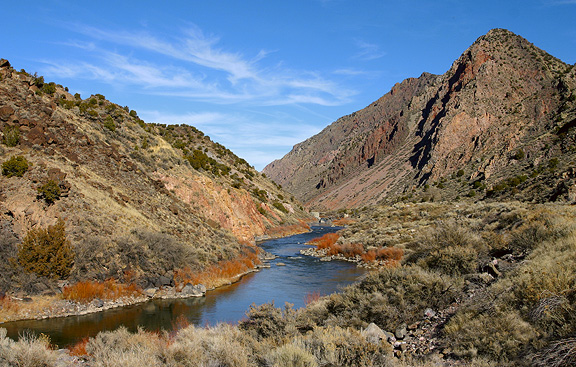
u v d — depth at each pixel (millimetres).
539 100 124062
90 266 20078
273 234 66250
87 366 9359
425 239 18906
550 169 58438
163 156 45000
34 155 24203
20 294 17266
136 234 23844
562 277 8773
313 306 14562
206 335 10727
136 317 17547
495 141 117312
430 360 8148
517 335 7695
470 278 12570
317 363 8180
